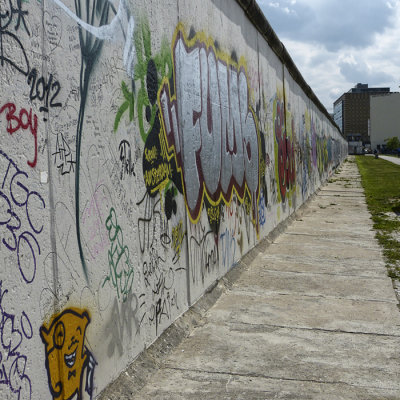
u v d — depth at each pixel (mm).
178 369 3887
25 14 2424
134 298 3697
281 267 7273
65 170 2758
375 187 21953
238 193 7191
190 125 5098
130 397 3371
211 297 5613
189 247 5023
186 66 4996
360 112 159625
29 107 2445
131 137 3652
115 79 3391
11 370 2279
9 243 2275
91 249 3049
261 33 8969
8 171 2279
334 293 5938
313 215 13344
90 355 3039
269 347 4328
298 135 14570
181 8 4832
